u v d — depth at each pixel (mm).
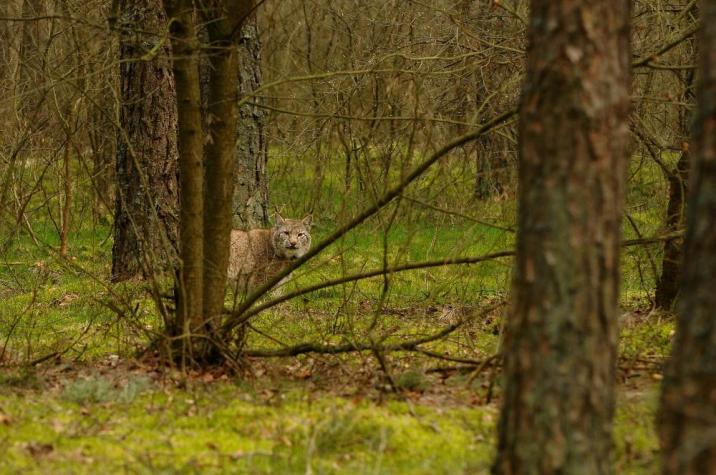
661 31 14531
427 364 12820
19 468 8586
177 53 11500
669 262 15430
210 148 11867
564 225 7172
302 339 14297
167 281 15750
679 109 14977
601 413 7266
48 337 14938
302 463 8953
